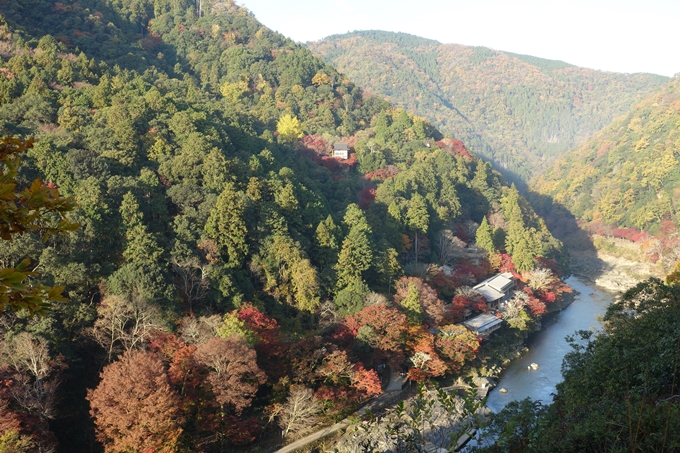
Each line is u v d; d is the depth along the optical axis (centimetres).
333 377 5872
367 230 8900
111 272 6034
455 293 8831
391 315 6738
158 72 14662
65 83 9825
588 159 19988
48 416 4522
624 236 14962
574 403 2820
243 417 5512
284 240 7438
